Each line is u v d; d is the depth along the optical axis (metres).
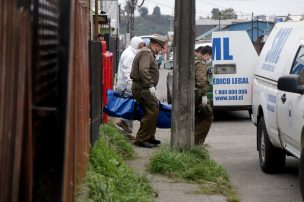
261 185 12.91
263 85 14.29
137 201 9.84
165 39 16.77
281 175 13.91
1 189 4.33
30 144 4.85
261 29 47.78
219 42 23.33
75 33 7.06
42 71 5.44
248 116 26.08
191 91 13.76
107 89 18.52
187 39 13.67
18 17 4.64
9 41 4.48
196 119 15.99
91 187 9.26
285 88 11.18
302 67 12.02
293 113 11.57
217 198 11.18
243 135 20.86
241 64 23.28
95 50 13.13
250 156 16.59
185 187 11.88
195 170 12.45
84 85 9.31
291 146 12.09
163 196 11.20
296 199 11.66
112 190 9.71
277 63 13.39
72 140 6.60
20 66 4.65
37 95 5.14
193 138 13.83
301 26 13.04
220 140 19.66
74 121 6.95
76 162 7.66
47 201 5.36
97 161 11.36
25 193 4.88
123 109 17.00
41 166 5.39
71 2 5.06
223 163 15.55
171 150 13.57
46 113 5.03
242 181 13.34
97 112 13.44
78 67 7.97
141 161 14.63
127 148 15.02
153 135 16.94
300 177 10.53
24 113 4.79
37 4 5.27
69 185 6.18
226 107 23.47
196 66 15.66
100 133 14.34
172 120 13.85
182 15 13.63
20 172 4.80
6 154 4.44
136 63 16.56
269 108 13.40
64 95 4.97
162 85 45.12
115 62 41.84
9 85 4.48
